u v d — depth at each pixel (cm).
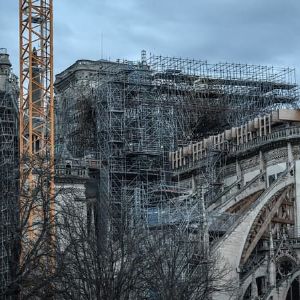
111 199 14938
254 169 16338
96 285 10125
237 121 18800
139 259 11138
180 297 11350
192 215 14638
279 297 13850
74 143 18200
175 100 18362
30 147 14275
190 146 17362
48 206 9744
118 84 17650
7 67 15750
